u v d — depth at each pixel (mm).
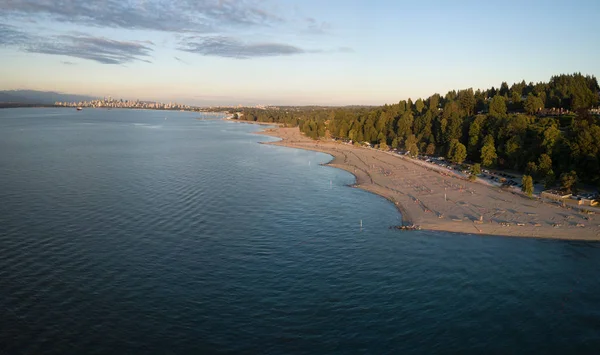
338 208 130500
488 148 187875
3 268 81375
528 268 87062
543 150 168000
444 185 158375
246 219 116375
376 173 188750
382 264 88250
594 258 91875
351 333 63844
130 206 124688
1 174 167875
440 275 83438
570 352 60375
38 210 118438
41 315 66250
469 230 108938
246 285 77812
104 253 89938
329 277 81812
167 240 98375
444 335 63688
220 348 59812
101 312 67562
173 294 73812
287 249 95500
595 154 147375
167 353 58469
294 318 67438
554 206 127438
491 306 71938
